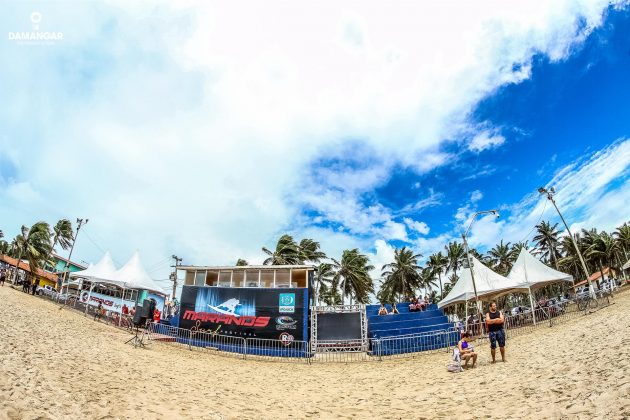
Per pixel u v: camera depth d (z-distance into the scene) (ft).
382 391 35.63
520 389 25.75
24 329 41.14
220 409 25.49
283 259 146.92
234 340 76.28
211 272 85.56
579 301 72.43
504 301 187.11
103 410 20.03
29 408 17.30
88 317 79.56
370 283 187.73
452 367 40.70
